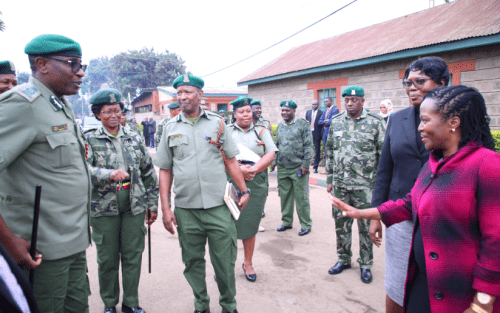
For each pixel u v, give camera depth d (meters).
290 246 4.23
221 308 2.88
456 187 1.29
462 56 7.74
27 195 1.66
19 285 0.90
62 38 1.75
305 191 4.56
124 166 2.61
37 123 1.63
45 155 1.68
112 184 2.55
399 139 2.12
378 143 3.18
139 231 2.70
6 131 1.55
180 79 2.46
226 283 2.59
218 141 2.54
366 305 2.87
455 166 1.32
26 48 1.70
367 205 3.22
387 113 6.79
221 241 2.54
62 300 1.81
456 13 9.25
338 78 10.52
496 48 7.19
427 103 1.37
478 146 1.31
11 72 2.46
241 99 3.59
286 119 4.54
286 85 12.50
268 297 3.03
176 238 4.59
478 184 1.24
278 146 4.67
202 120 2.54
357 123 3.26
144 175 2.81
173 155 2.61
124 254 2.70
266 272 3.54
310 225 4.68
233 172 2.71
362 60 9.23
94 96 2.56
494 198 1.20
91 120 13.73
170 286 3.26
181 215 2.58
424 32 8.88
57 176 1.72
